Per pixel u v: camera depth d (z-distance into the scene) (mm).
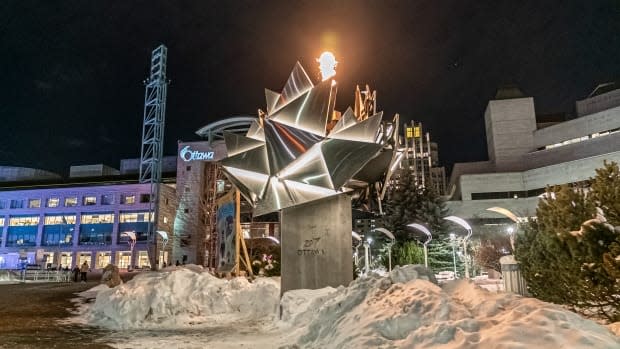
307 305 10266
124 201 76938
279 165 12281
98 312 11922
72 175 92250
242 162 13094
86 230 77312
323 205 12125
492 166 75562
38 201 79812
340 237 11844
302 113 12234
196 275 13609
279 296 12500
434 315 6289
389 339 6320
